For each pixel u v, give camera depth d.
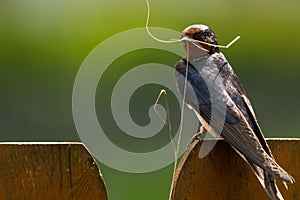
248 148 7.55
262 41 17.75
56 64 17.00
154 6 18.17
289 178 7.11
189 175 7.32
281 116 16.61
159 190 12.86
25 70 16.86
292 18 18.16
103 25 17.73
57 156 7.02
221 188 7.34
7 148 7.00
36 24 18.09
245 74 17.36
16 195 7.00
